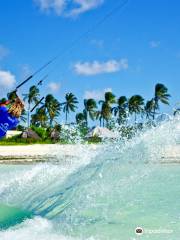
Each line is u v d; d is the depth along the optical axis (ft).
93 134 114.21
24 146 106.32
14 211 23.76
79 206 23.26
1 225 20.72
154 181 32.60
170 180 33.81
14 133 172.24
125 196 25.08
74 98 272.10
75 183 27.22
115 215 21.57
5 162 62.80
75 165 32.78
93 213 22.04
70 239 18.42
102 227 19.69
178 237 18.28
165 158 49.37
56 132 144.56
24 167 56.18
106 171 28.40
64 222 20.86
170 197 26.14
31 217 22.25
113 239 17.98
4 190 30.14
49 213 22.85
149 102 254.47
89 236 18.69
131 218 21.29
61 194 25.82
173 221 20.66
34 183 30.50
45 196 26.23
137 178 28.02
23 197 27.17
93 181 26.89
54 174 31.42
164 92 251.80
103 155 31.53
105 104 258.98
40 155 72.84
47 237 18.75
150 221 20.48
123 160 29.84
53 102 258.78
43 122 257.75
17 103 34.81
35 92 247.50
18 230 19.92
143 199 24.97
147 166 29.25
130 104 258.16
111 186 26.11
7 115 34.83
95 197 24.59
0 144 123.13
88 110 267.18
